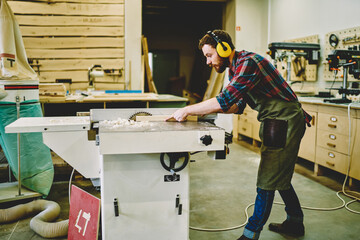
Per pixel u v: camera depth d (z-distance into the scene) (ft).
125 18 15.31
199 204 8.81
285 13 16.74
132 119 6.20
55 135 5.84
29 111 8.42
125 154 5.14
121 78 15.65
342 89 10.53
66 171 10.71
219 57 5.61
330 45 13.35
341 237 7.05
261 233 7.18
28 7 14.47
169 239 5.56
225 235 7.11
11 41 8.47
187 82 30.83
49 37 14.80
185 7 25.71
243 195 9.51
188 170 5.39
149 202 5.36
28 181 8.54
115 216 5.28
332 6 13.39
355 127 9.63
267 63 5.46
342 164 10.21
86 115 7.22
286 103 5.69
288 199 6.79
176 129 4.89
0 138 8.62
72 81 15.21
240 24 18.74
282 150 5.65
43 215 7.34
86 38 15.10
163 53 30.32
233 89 5.19
